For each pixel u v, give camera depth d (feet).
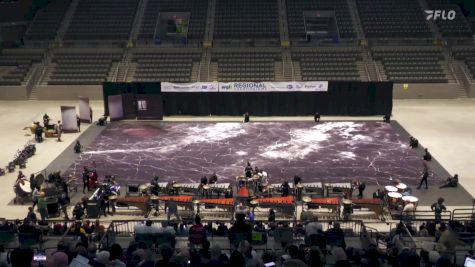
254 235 65.87
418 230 81.56
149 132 145.18
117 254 47.50
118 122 155.94
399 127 147.95
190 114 161.79
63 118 143.95
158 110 156.97
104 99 156.25
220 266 42.01
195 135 141.90
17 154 123.34
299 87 158.81
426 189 104.88
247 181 103.40
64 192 97.71
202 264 42.86
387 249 64.34
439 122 152.87
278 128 147.95
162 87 158.10
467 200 99.45
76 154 127.03
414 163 119.34
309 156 124.16
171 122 155.33
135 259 48.08
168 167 117.80
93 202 92.32
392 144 132.77
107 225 88.53
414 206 90.84
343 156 124.06
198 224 64.23
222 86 158.81
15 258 44.24
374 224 90.12
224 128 148.46
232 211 90.84
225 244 67.31
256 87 158.92
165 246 46.62
